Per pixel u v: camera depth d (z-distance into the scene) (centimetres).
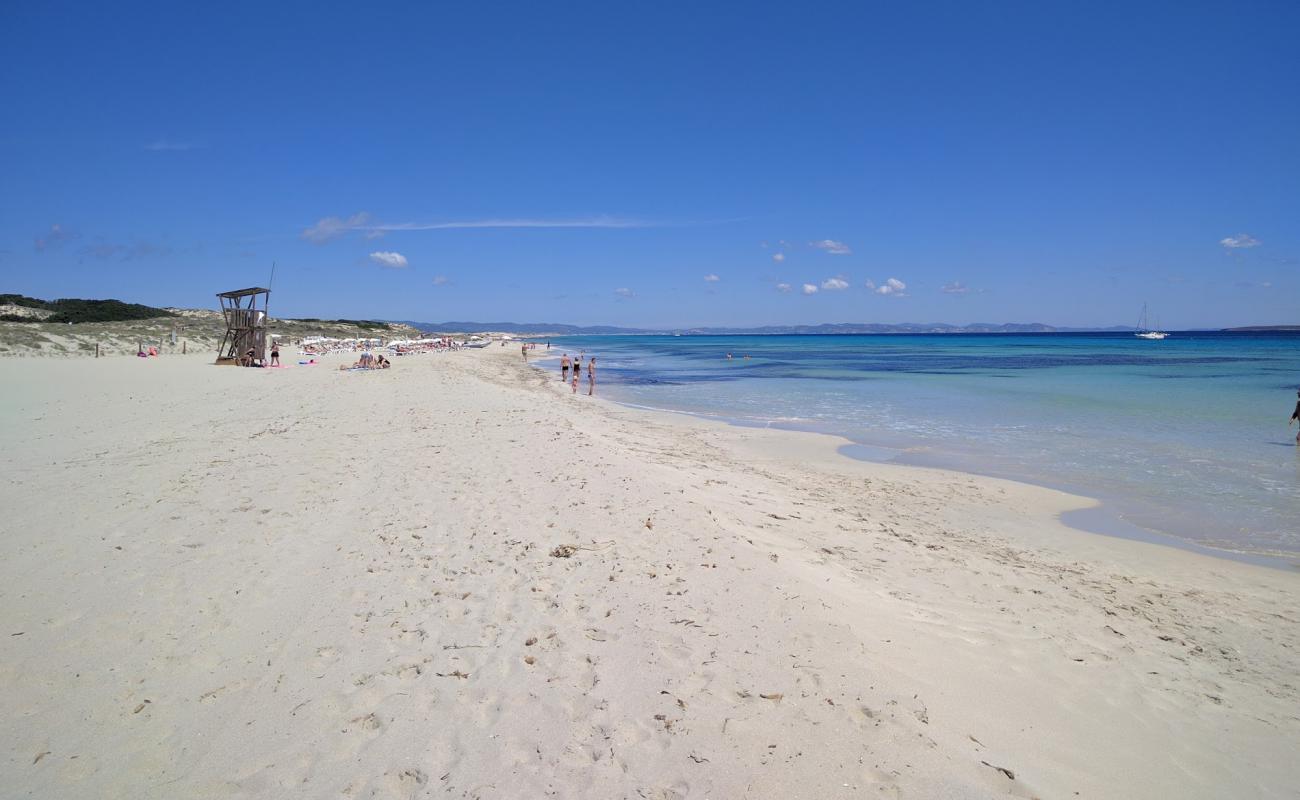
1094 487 1216
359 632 504
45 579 589
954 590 692
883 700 433
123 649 474
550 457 1147
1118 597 717
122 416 1634
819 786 354
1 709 404
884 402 2547
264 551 666
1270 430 1794
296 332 8494
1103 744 429
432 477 987
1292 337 15088
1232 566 836
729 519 849
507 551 674
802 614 544
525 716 405
